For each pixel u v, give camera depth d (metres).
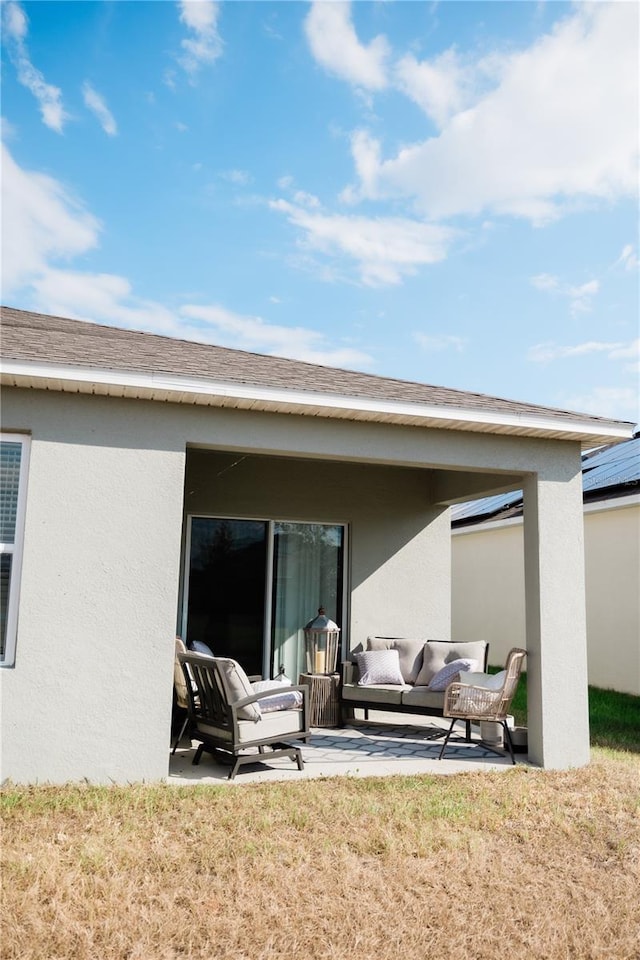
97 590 6.26
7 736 5.95
